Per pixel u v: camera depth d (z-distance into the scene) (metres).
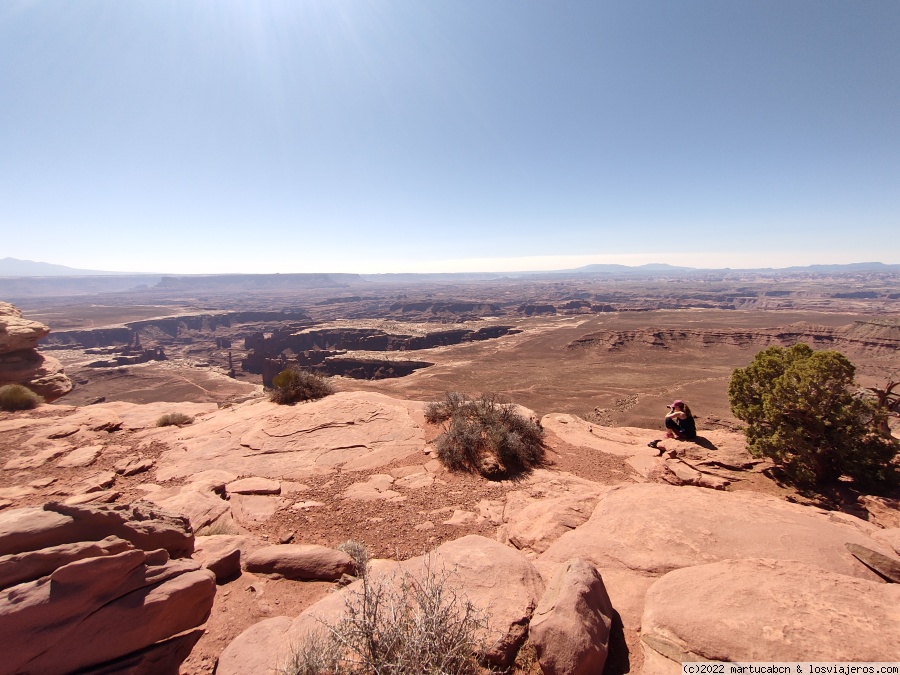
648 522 6.40
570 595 3.97
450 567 4.87
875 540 5.92
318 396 16.64
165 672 3.66
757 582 4.18
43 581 3.45
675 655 3.66
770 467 10.60
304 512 8.55
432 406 14.48
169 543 4.65
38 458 10.62
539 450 12.24
